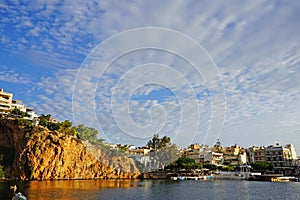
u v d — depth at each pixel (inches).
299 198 1310.3
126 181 2249.0
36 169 2186.3
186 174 2901.1
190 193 1443.2
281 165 3833.7
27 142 2231.8
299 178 2874.0
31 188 1499.8
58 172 2273.6
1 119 2390.5
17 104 3038.9
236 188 1802.4
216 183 2299.5
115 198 1178.0
